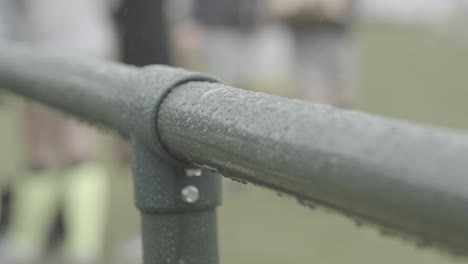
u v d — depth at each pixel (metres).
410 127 0.48
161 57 3.40
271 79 5.73
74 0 2.99
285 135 0.57
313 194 0.54
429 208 0.44
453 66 9.38
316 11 4.58
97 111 0.97
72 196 3.07
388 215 0.48
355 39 11.12
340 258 3.34
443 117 6.45
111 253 3.37
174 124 0.77
